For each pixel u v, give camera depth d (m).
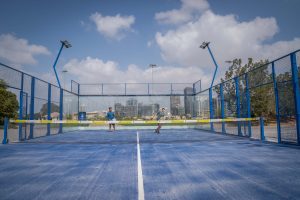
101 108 22.08
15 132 18.38
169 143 10.15
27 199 3.36
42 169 5.23
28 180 4.34
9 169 5.26
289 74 8.84
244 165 5.45
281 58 9.14
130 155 7.00
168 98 22.20
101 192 3.62
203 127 19.34
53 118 15.97
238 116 13.02
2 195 3.54
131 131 19.91
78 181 4.23
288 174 4.60
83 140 12.00
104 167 5.37
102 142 10.85
